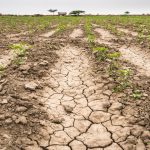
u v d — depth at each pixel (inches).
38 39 535.2
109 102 227.8
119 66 318.3
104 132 188.5
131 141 174.9
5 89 236.1
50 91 250.4
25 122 186.1
